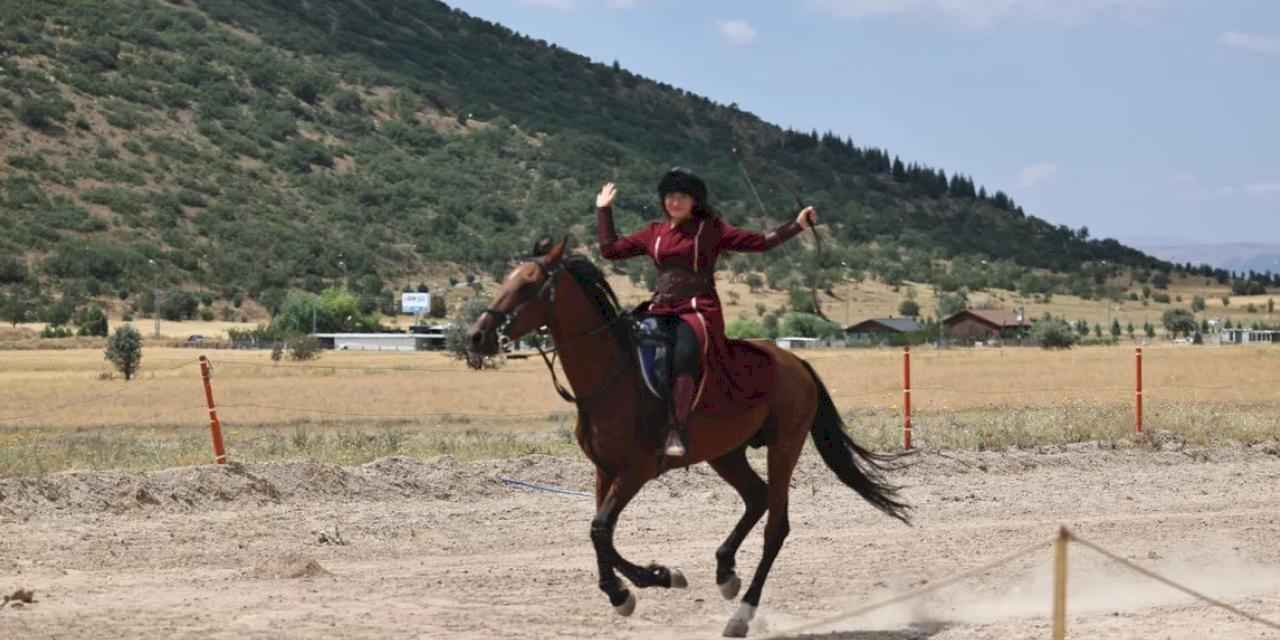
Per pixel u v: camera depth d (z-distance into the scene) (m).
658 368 10.22
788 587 12.49
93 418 39.31
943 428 26.09
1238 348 98.44
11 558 13.54
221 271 190.88
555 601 11.61
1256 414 30.72
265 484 18.02
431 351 105.75
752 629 10.76
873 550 14.53
